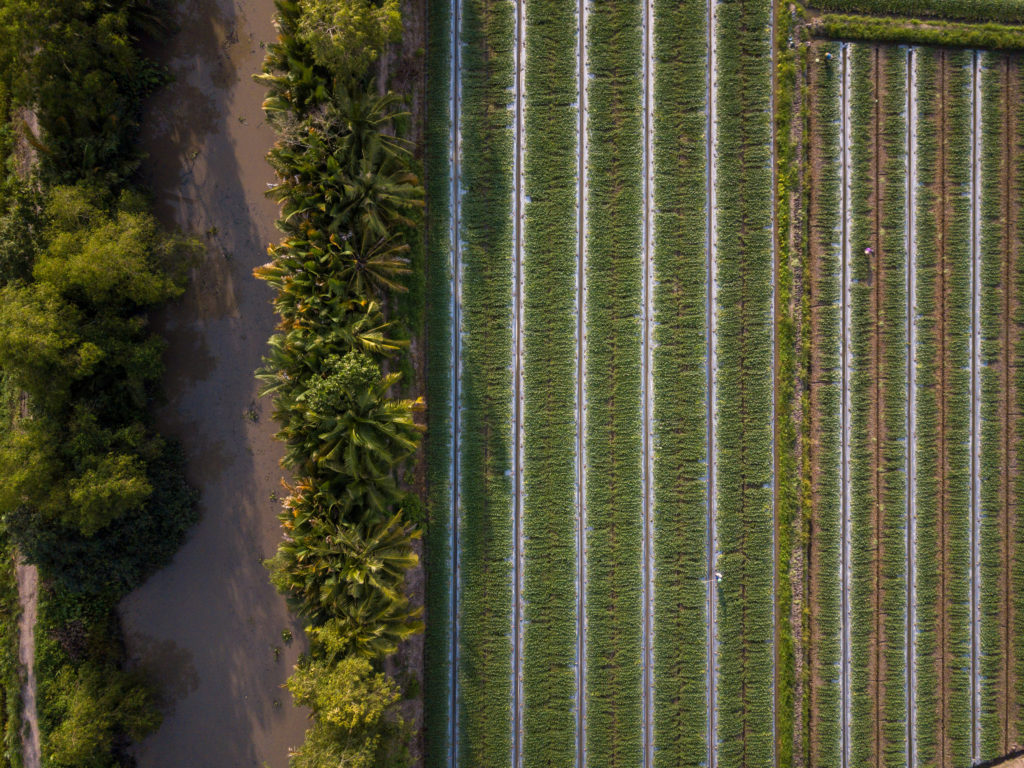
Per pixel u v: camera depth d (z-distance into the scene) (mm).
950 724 26578
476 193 26188
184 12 24969
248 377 25234
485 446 26156
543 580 26172
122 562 23297
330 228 22094
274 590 25250
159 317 24828
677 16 26203
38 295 20109
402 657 25297
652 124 26344
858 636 26562
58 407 21328
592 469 26281
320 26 20375
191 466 25016
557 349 26266
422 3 25812
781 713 26328
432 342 25953
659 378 26391
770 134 26484
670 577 26344
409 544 23203
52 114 21328
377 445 21281
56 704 22797
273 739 25141
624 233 26328
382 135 22766
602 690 26109
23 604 23547
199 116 25094
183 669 24938
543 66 26094
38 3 20000
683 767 26156
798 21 26281
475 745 25719
